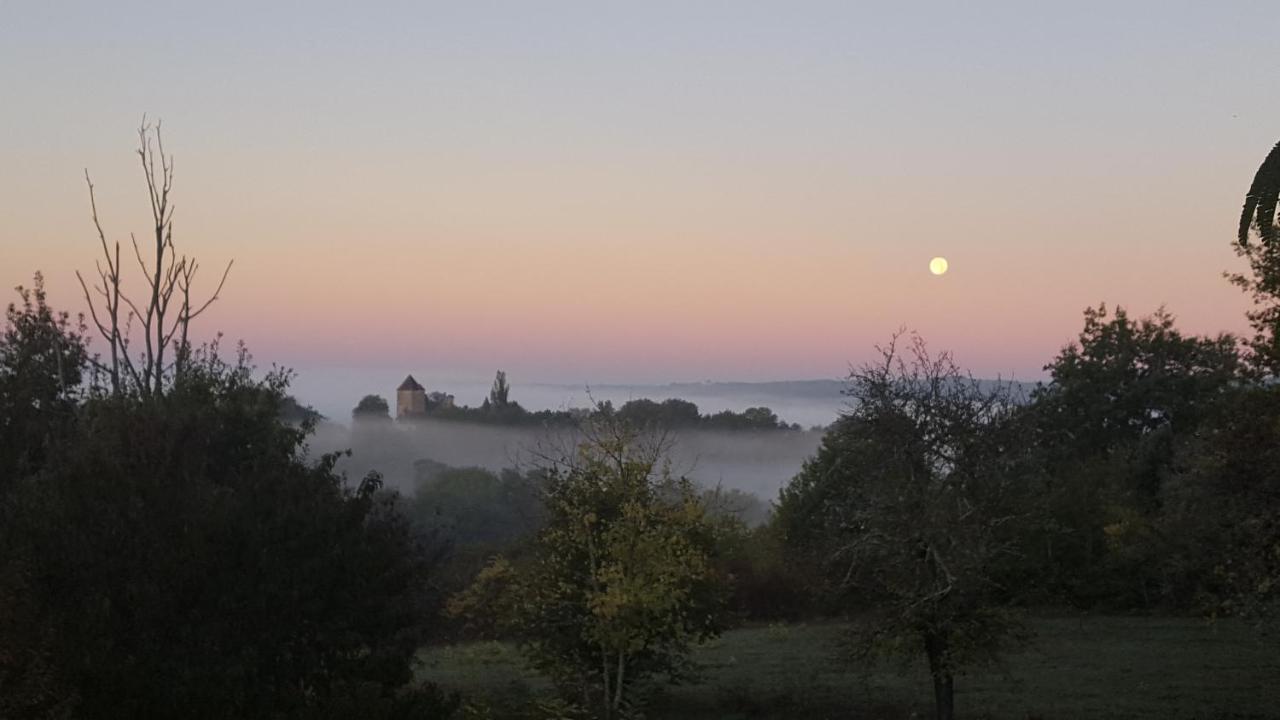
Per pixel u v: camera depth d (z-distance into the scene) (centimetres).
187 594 1424
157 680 1333
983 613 1744
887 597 1786
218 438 1608
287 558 1509
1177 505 3834
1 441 1719
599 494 1745
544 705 1783
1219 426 1825
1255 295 1716
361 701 1472
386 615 1634
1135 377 5725
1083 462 4891
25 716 1191
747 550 4234
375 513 1778
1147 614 3947
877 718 2094
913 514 1705
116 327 2034
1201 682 2509
